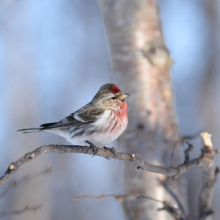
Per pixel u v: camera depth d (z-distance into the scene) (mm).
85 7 25719
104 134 10047
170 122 10070
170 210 8633
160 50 10328
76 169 20688
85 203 19578
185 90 22969
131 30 10555
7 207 17766
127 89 10305
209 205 8828
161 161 9648
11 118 21672
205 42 24234
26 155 5742
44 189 18891
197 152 19734
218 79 23266
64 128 10445
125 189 9812
